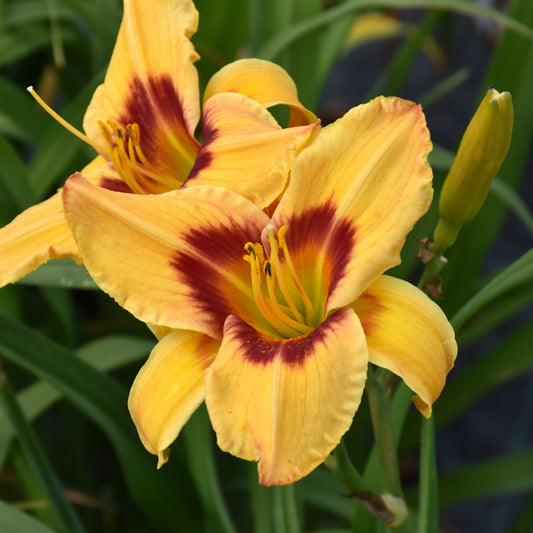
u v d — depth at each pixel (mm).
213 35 758
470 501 1074
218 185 520
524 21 732
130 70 564
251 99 538
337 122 507
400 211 496
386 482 544
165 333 522
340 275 502
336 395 482
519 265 544
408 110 502
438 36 1618
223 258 518
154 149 564
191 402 499
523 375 1171
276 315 519
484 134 518
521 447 1085
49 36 858
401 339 492
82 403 629
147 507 675
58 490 629
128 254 503
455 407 805
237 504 854
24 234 532
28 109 805
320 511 916
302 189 511
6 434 658
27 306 849
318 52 737
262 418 483
